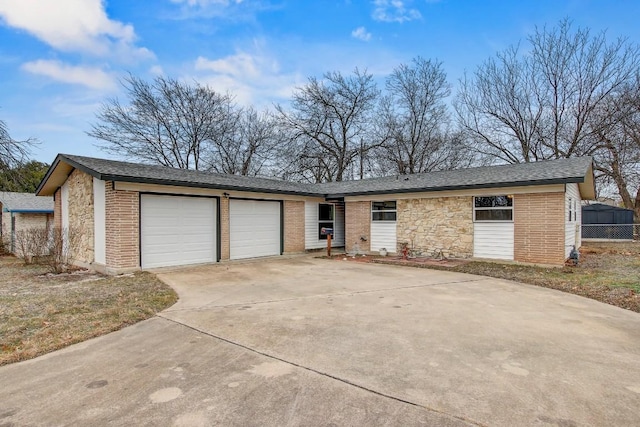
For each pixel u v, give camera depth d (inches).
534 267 412.2
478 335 181.5
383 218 559.8
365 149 1058.7
